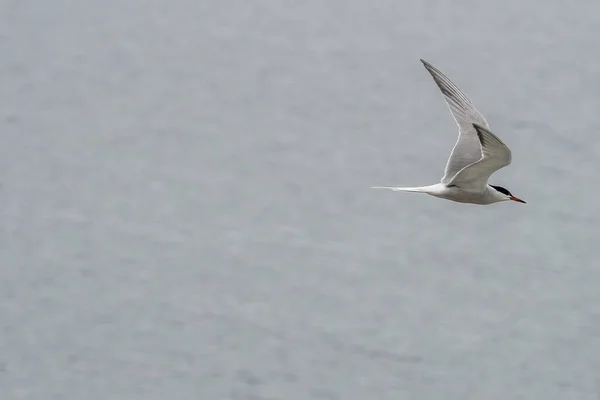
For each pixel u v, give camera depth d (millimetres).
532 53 35594
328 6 40812
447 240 24078
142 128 30781
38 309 21234
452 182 11680
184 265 23047
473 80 33688
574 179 26734
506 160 10953
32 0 39438
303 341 20391
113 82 33844
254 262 23234
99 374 19344
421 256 23484
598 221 24703
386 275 22688
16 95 32344
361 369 19594
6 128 30125
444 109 32281
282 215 25562
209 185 27250
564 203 25547
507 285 22266
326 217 25484
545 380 19359
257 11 40250
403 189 11852
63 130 30250
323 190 26984
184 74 34844
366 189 26938
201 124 31250
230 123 31453
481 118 12086
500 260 23188
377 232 24609
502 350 20219
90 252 23422
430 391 19031
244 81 34531
